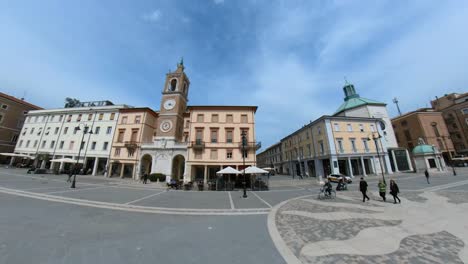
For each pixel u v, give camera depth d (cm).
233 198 1413
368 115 3944
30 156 3594
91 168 3412
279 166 5922
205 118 3002
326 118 3462
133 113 3466
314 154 3766
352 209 986
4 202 923
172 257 445
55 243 498
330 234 617
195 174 2931
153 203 1134
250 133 2908
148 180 2752
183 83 3600
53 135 3803
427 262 423
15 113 4406
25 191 1250
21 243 486
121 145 3281
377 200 1235
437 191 1458
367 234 612
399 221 749
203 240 560
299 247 516
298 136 4503
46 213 779
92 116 3644
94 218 755
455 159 3969
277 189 2083
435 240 549
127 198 1265
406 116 4681
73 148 3559
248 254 468
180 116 3372
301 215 873
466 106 4347
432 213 855
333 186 2242
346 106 4397
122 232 610
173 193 1656
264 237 589
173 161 2983
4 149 4159
